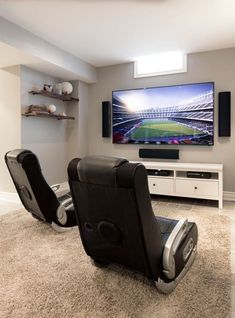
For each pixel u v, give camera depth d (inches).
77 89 190.9
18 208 140.0
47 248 89.4
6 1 101.9
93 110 200.4
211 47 154.3
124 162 53.7
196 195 147.1
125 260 66.0
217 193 141.9
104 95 195.0
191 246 73.5
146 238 56.6
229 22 120.5
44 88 164.4
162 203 151.9
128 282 68.5
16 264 78.2
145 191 54.2
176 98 166.4
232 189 159.0
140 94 176.9
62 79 186.7
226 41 144.9
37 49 135.9
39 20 118.6
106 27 126.2
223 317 55.2
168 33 133.4
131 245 60.0
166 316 55.6
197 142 163.2
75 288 65.8
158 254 60.5
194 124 163.0
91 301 60.6
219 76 158.6
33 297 62.2
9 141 157.3
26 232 103.8
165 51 160.7
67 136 197.3
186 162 169.0
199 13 112.0
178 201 156.6
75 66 169.5
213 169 141.8
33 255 84.2
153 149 175.9
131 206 53.7
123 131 185.0
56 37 138.1
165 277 61.9
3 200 158.1
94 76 192.4
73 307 58.5
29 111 153.5
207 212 133.0
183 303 59.9
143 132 178.2
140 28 127.3
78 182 61.1
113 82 190.7
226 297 62.1
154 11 110.4
